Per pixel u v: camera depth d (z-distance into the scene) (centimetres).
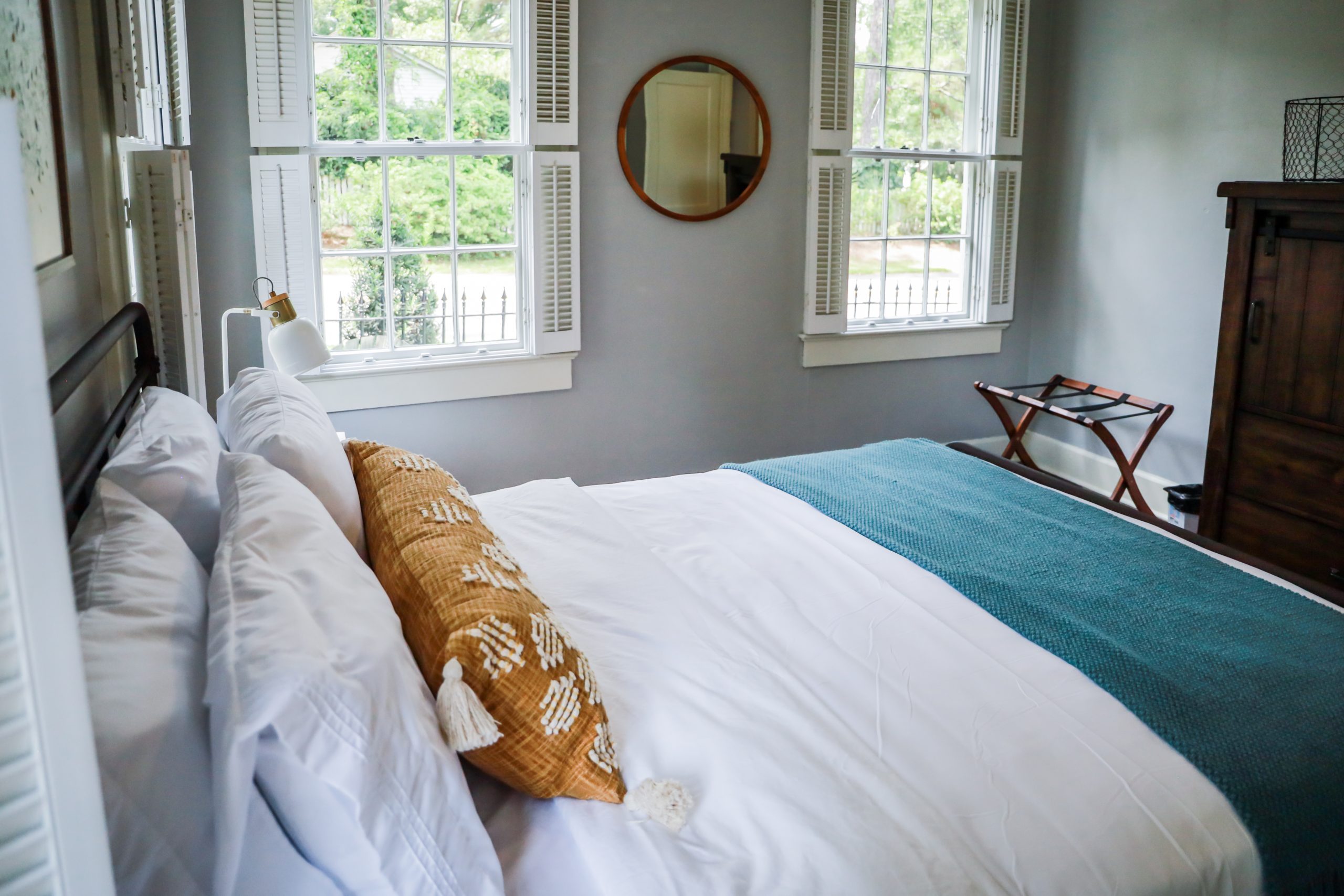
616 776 148
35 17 168
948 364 512
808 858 134
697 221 441
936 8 475
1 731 67
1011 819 144
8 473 66
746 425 473
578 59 403
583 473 444
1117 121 464
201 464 177
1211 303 428
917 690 175
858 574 224
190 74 354
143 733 104
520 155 405
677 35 421
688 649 183
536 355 418
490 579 150
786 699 170
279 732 105
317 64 375
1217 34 413
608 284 431
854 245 482
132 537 142
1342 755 159
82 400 203
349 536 188
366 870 114
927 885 131
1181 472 450
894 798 145
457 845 122
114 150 247
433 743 123
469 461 421
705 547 238
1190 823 146
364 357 399
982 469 303
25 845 69
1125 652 187
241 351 378
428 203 399
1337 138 369
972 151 495
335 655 117
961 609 208
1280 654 188
